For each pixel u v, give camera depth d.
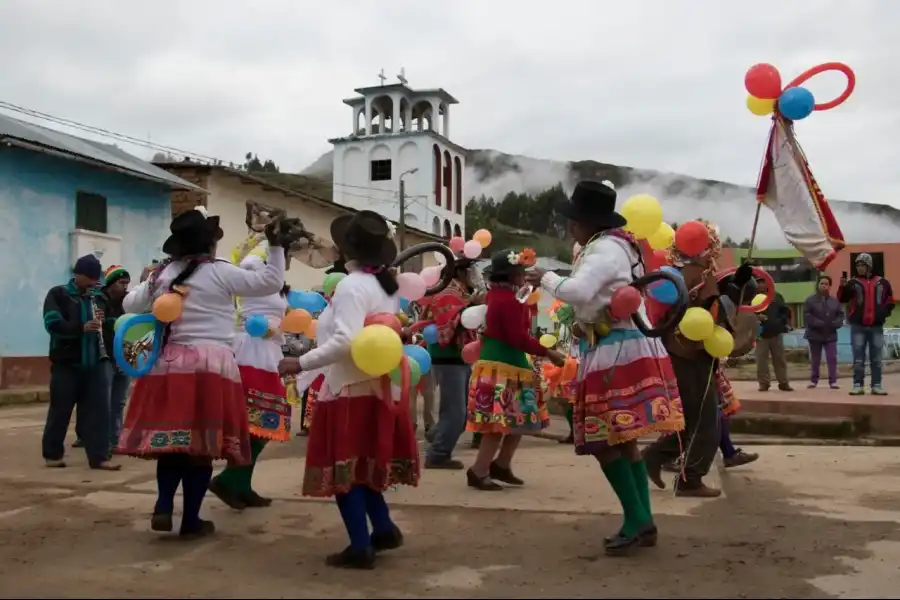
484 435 6.01
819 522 5.00
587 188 4.52
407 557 4.27
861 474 6.60
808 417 9.09
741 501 5.60
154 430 4.35
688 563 4.14
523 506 5.46
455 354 7.00
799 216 5.79
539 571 4.02
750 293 6.04
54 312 6.94
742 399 9.95
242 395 4.68
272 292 4.64
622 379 4.32
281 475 6.59
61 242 16.66
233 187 22.08
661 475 6.52
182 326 4.50
